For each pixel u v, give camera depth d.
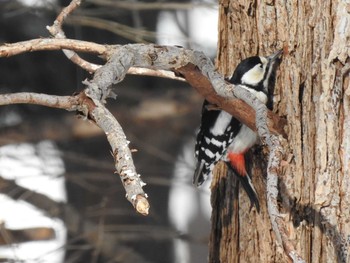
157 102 18.62
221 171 11.24
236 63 10.98
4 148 18.20
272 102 10.42
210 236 11.27
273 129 10.05
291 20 10.21
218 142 11.06
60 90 18.94
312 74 9.92
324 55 9.82
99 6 18.42
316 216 9.82
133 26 18.80
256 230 10.62
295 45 10.17
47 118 18.48
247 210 10.75
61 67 18.89
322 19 9.87
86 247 15.57
